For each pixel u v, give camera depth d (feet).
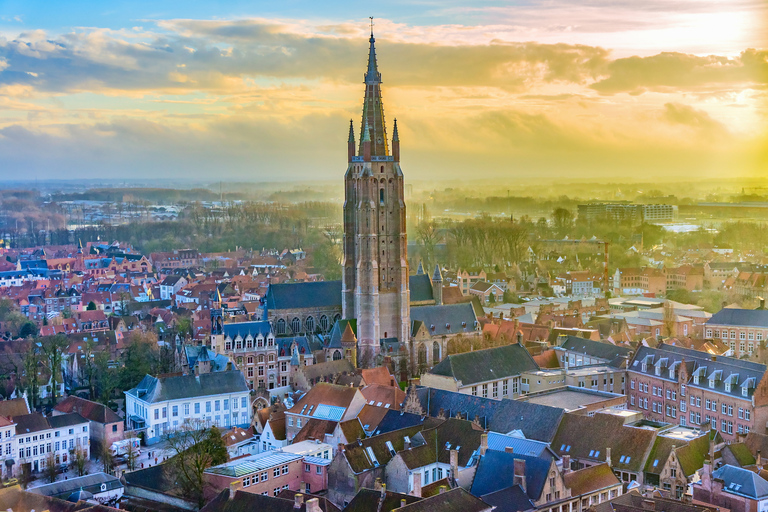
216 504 607.37
